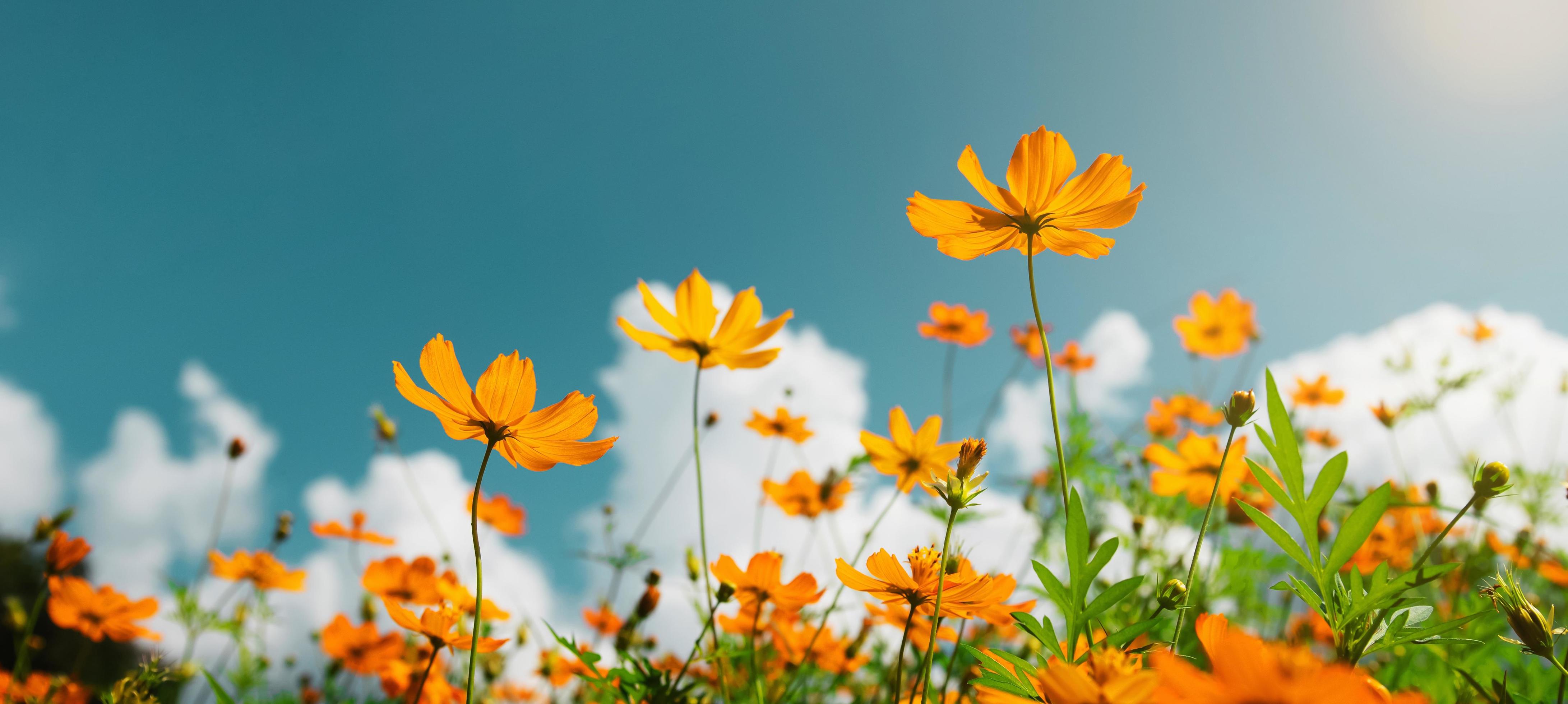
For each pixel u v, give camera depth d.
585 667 0.55
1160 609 0.39
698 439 0.52
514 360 0.38
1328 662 0.34
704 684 0.58
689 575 0.64
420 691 0.48
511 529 0.81
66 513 0.68
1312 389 0.96
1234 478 0.59
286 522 0.82
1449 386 0.86
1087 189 0.47
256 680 0.84
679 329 0.52
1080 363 0.99
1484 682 0.49
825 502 0.69
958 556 0.44
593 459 0.39
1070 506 0.37
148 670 0.54
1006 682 0.34
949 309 0.92
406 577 0.57
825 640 0.62
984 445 0.40
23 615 0.73
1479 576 0.60
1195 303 1.01
